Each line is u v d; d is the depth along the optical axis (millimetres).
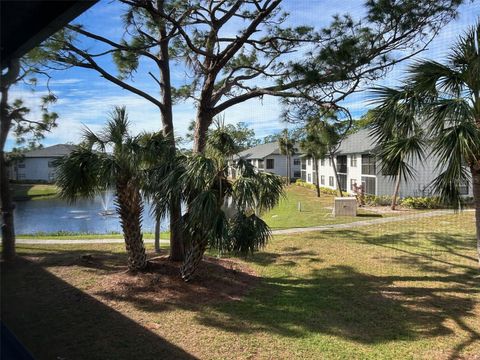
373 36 6527
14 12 2611
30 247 9945
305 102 7379
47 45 5359
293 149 43812
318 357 4348
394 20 6340
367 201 21406
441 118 5977
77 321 5027
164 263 7605
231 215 6188
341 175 30375
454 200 6699
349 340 4793
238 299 6195
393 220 15711
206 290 6473
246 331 4988
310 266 8500
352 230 13453
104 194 6938
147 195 6625
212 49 7844
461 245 10703
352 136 27500
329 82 6707
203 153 6324
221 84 9531
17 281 3898
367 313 5707
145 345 4492
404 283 7270
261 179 6203
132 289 6301
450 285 7117
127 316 5324
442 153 5984
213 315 5480
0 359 3105
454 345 4680
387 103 6578
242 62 9305
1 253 3770
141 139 6723
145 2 6078
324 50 6453
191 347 4500
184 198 6148
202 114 7750
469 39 6285
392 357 4375
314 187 36375
